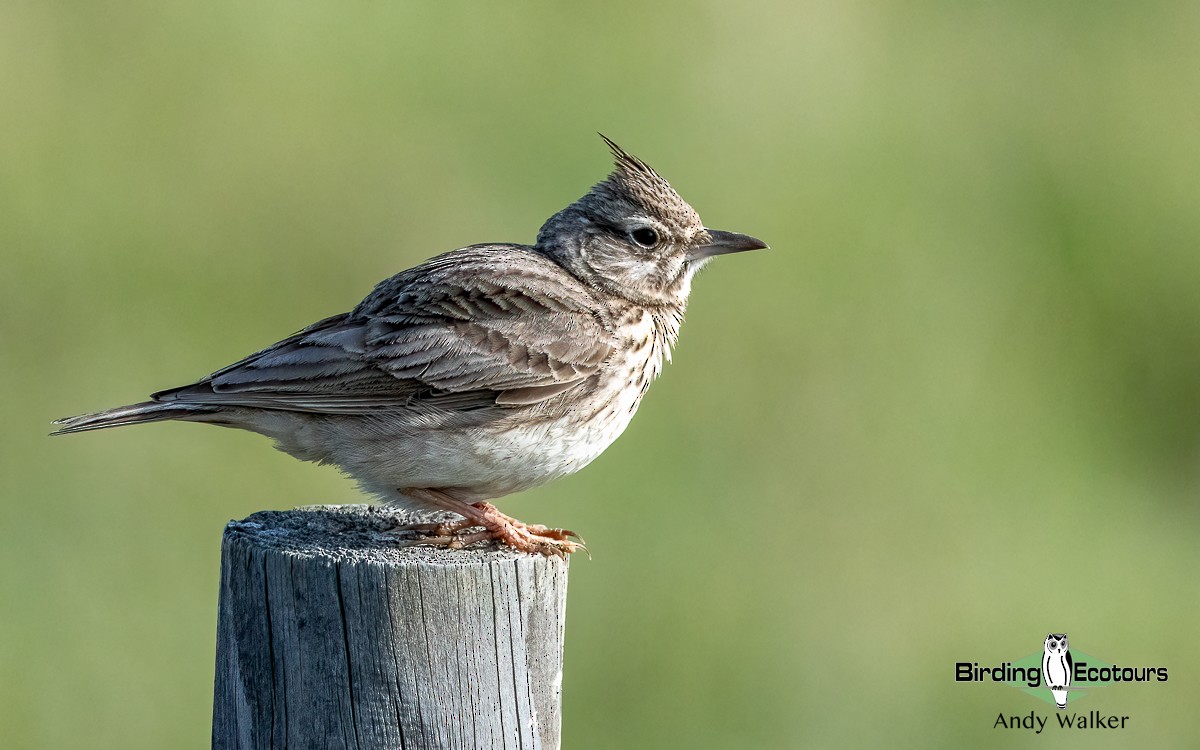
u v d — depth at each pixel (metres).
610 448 15.50
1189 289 18.20
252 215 17.34
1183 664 14.49
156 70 18.42
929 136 19.11
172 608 13.82
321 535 8.03
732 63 19.27
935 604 14.89
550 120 18.33
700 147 18.45
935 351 17.14
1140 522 16.22
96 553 14.26
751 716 13.52
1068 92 19.84
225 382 8.82
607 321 9.44
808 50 19.81
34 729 12.77
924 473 16.08
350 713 7.20
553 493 15.02
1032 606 14.98
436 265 9.49
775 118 18.81
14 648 13.31
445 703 7.19
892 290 17.56
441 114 18.34
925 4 20.77
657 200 9.86
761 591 14.62
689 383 16.39
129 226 17.09
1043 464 16.55
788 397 16.41
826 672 14.04
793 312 17.16
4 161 17.28
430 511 9.12
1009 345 17.50
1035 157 19.09
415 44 19.06
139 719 12.94
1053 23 20.69
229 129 17.97
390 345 9.00
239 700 7.43
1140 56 20.41
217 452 15.15
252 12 19.16
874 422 16.39
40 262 16.73
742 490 15.49
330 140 17.98
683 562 14.74
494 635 7.22
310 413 8.91
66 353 15.97
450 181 17.61
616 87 18.84
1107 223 18.59
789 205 18.02
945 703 13.84
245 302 16.70
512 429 8.97
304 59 18.73
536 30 19.47
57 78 18.12
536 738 7.32
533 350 9.12
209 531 14.55
